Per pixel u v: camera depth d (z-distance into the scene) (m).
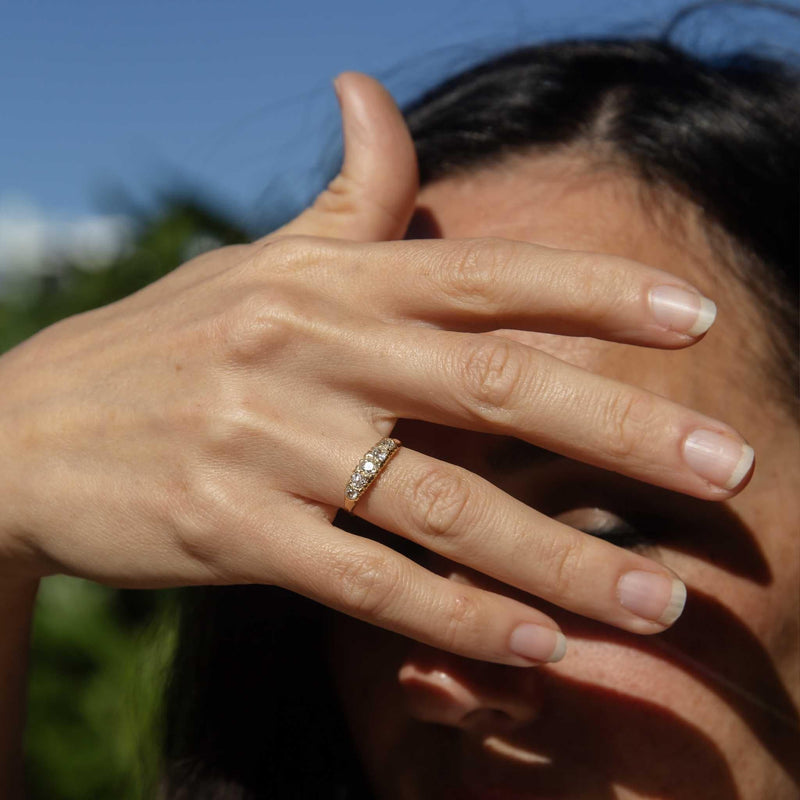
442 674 0.42
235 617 0.53
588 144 0.47
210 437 0.40
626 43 0.50
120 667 0.87
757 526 0.42
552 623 0.38
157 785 0.55
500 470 0.42
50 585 0.88
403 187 0.44
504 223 0.46
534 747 0.43
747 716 0.43
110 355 0.42
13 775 0.52
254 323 0.39
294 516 0.39
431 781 0.45
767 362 0.44
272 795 0.53
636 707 0.42
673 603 0.38
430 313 0.39
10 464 0.42
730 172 0.46
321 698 0.52
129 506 0.40
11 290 1.01
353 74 0.44
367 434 0.39
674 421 0.37
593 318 0.38
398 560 0.39
